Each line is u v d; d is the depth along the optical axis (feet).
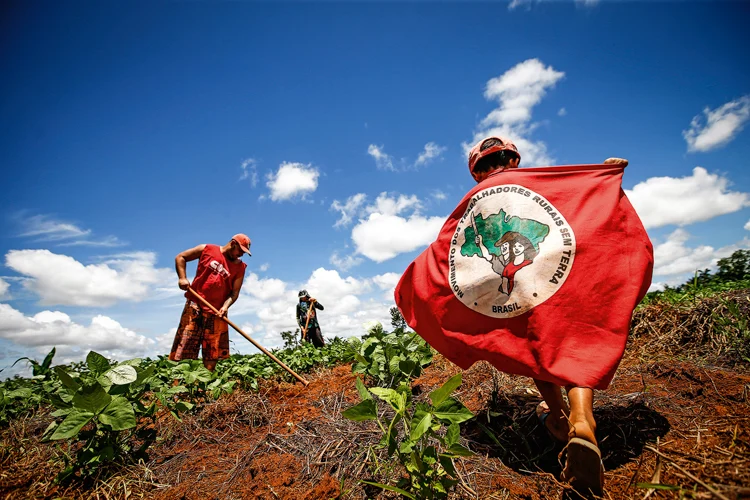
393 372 10.92
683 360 10.49
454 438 5.59
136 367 8.99
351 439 7.95
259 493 6.84
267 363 17.85
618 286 6.56
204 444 9.51
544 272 6.84
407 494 5.28
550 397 7.03
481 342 7.19
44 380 13.58
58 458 8.48
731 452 5.80
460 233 8.12
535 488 6.25
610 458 6.69
